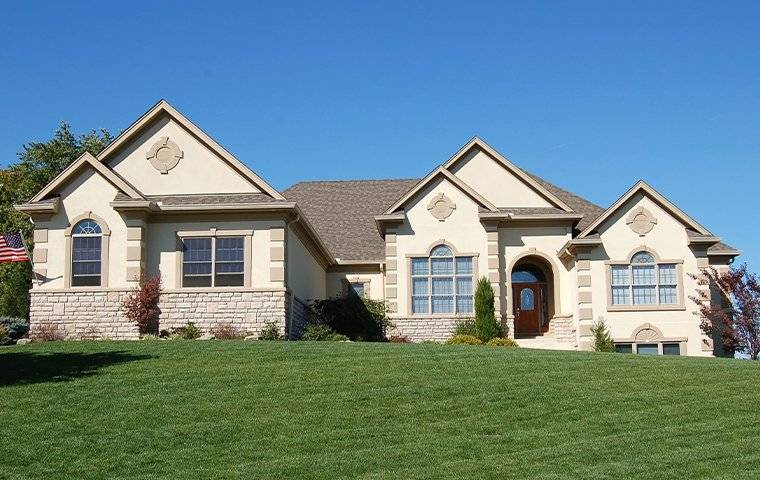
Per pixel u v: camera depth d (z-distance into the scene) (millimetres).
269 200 31375
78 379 20688
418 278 37062
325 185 48938
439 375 21219
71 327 30750
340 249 42000
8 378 20922
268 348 24328
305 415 18094
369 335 35375
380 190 47969
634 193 35281
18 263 48219
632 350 34594
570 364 22703
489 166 39719
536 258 38938
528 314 39469
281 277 31000
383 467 15172
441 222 37250
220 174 32344
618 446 16281
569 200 42594
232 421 17672
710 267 35281
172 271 31281
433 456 15742
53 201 31219
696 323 34531
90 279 31031
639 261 35031
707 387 20500
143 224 31250
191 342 25875
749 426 17547
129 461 15422
